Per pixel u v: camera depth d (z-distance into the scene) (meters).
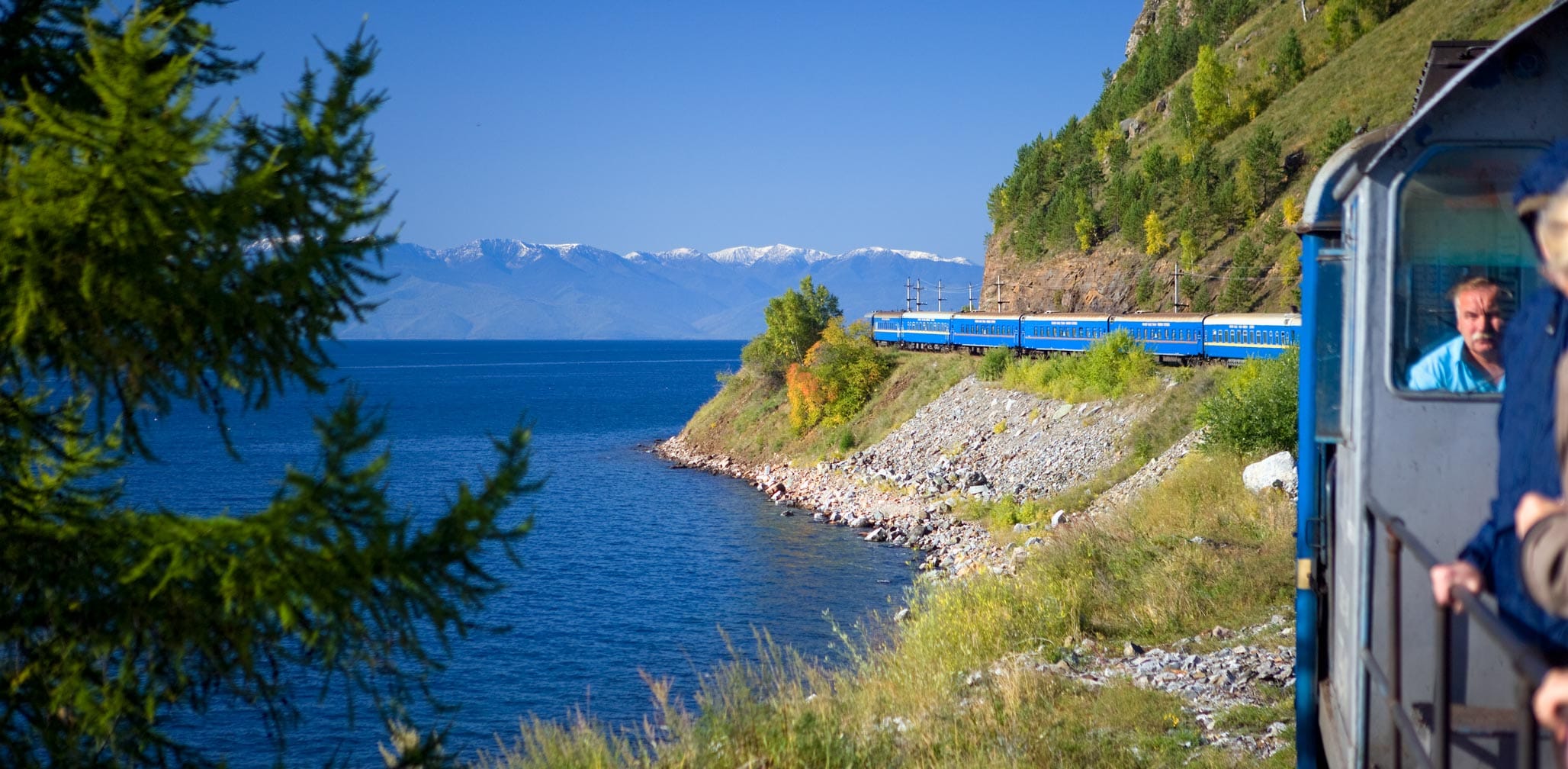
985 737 8.86
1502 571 2.74
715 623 26.08
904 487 41.50
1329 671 5.27
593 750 8.34
